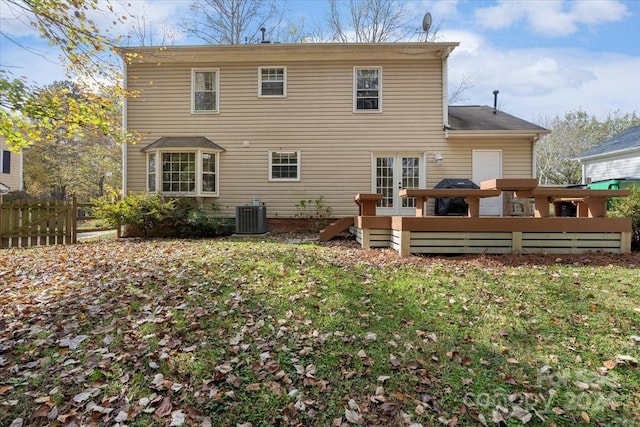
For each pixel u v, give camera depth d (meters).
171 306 3.43
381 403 2.13
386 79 10.85
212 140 11.06
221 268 4.77
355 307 3.45
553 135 25.20
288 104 10.99
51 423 1.95
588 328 3.01
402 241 6.01
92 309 3.37
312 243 7.93
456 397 2.19
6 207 7.84
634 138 15.12
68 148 24.30
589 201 6.23
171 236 9.98
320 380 2.33
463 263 5.23
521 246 6.04
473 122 11.25
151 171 10.87
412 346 2.75
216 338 2.84
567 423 1.98
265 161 11.02
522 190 6.12
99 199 9.66
